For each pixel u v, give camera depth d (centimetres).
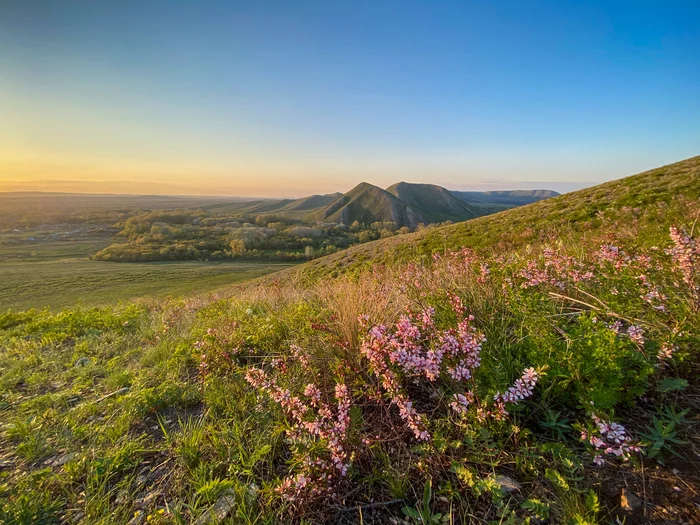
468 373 198
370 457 206
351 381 262
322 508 179
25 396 355
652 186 1728
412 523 167
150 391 306
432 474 188
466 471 176
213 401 280
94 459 229
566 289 330
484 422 197
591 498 153
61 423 283
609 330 212
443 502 175
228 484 189
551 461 182
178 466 220
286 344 371
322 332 329
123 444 244
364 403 243
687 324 221
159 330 546
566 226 1518
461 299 317
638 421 196
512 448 192
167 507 185
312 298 559
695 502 149
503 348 249
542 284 336
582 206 1866
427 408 235
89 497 199
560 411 211
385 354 220
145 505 192
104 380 371
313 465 181
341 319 339
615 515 152
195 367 373
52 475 218
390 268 616
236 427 236
